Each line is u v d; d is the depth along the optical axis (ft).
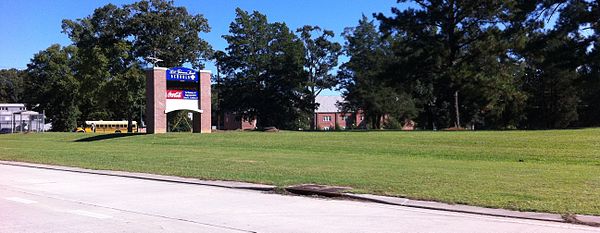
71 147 93.97
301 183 40.91
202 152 77.36
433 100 252.42
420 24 138.41
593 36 115.34
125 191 39.60
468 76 136.26
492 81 138.72
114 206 32.71
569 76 182.39
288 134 106.83
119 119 297.33
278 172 48.73
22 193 38.99
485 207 30.04
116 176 49.98
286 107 244.63
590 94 225.97
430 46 138.41
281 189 38.34
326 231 24.76
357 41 249.55
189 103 118.21
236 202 33.91
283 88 241.96
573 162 59.21
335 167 52.80
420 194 34.50
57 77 248.73
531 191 35.04
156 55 203.21
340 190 36.76
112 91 191.42
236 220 27.76
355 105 258.98
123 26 203.31
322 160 61.82
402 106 247.29
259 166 54.65
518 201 31.24
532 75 227.81
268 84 242.99
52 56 247.09
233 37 246.06
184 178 46.26
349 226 25.91
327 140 91.81
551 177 43.06
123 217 28.81
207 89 120.57
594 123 245.86
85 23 211.00
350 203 33.14
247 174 47.52
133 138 108.47
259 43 244.42
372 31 248.52
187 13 209.15
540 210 28.63
